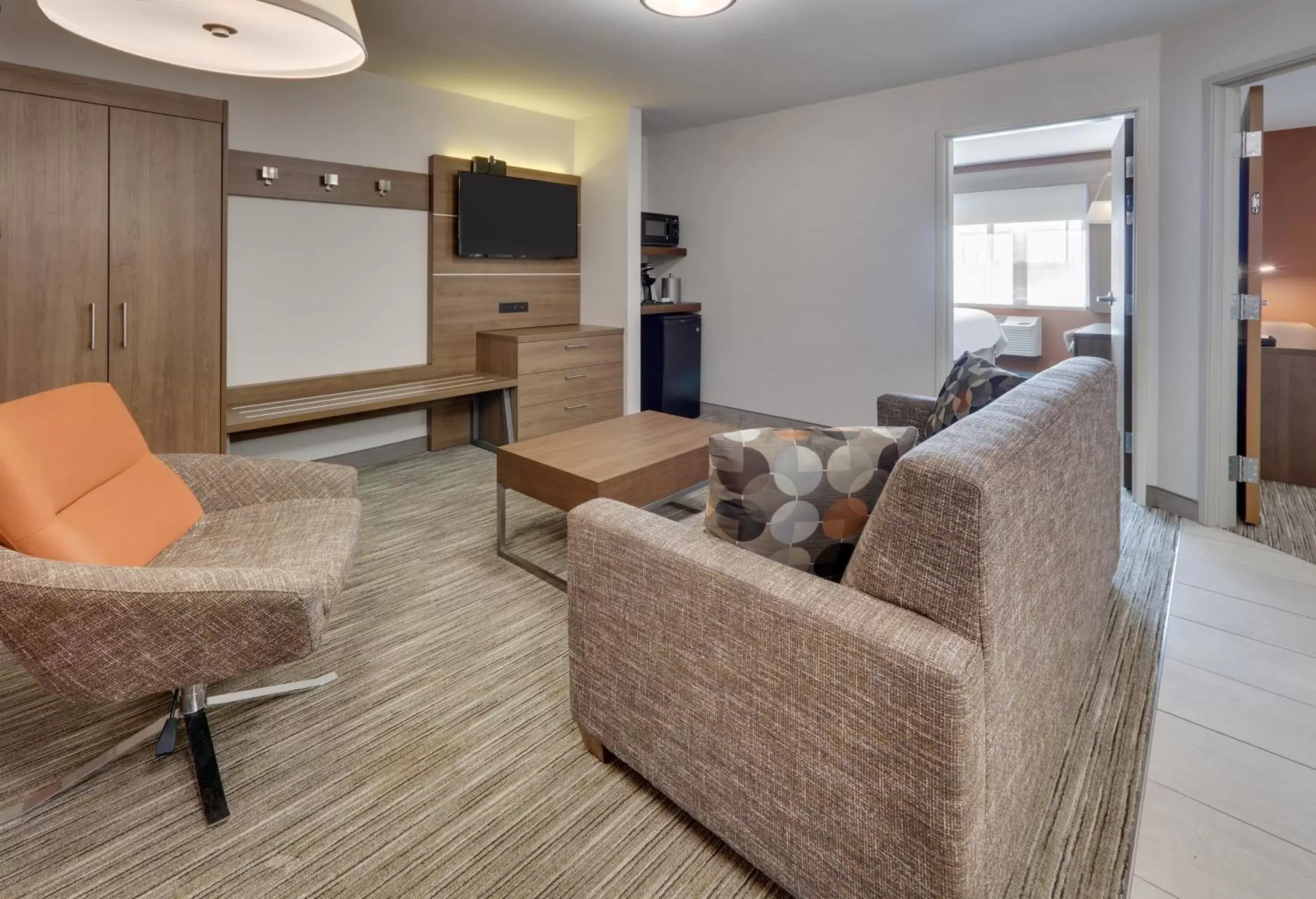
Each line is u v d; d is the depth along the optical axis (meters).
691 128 5.56
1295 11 2.72
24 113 2.56
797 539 1.37
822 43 3.57
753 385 5.44
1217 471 3.19
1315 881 1.34
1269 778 1.62
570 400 4.88
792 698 1.20
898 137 4.41
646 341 5.55
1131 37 3.44
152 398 2.94
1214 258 3.11
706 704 1.35
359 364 4.25
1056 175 6.84
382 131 4.21
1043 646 1.40
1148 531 3.18
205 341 3.06
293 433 4.04
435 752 1.74
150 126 2.84
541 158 5.08
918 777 1.05
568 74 4.12
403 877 1.37
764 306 5.28
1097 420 1.86
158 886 1.35
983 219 7.39
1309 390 3.65
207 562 1.79
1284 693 1.94
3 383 2.60
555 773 1.67
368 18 3.26
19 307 2.61
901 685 1.05
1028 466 1.25
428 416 4.68
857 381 4.81
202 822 1.51
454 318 4.67
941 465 1.09
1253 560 2.83
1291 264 4.77
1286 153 4.71
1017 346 7.17
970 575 1.07
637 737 1.52
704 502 3.62
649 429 3.26
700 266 5.67
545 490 2.66
